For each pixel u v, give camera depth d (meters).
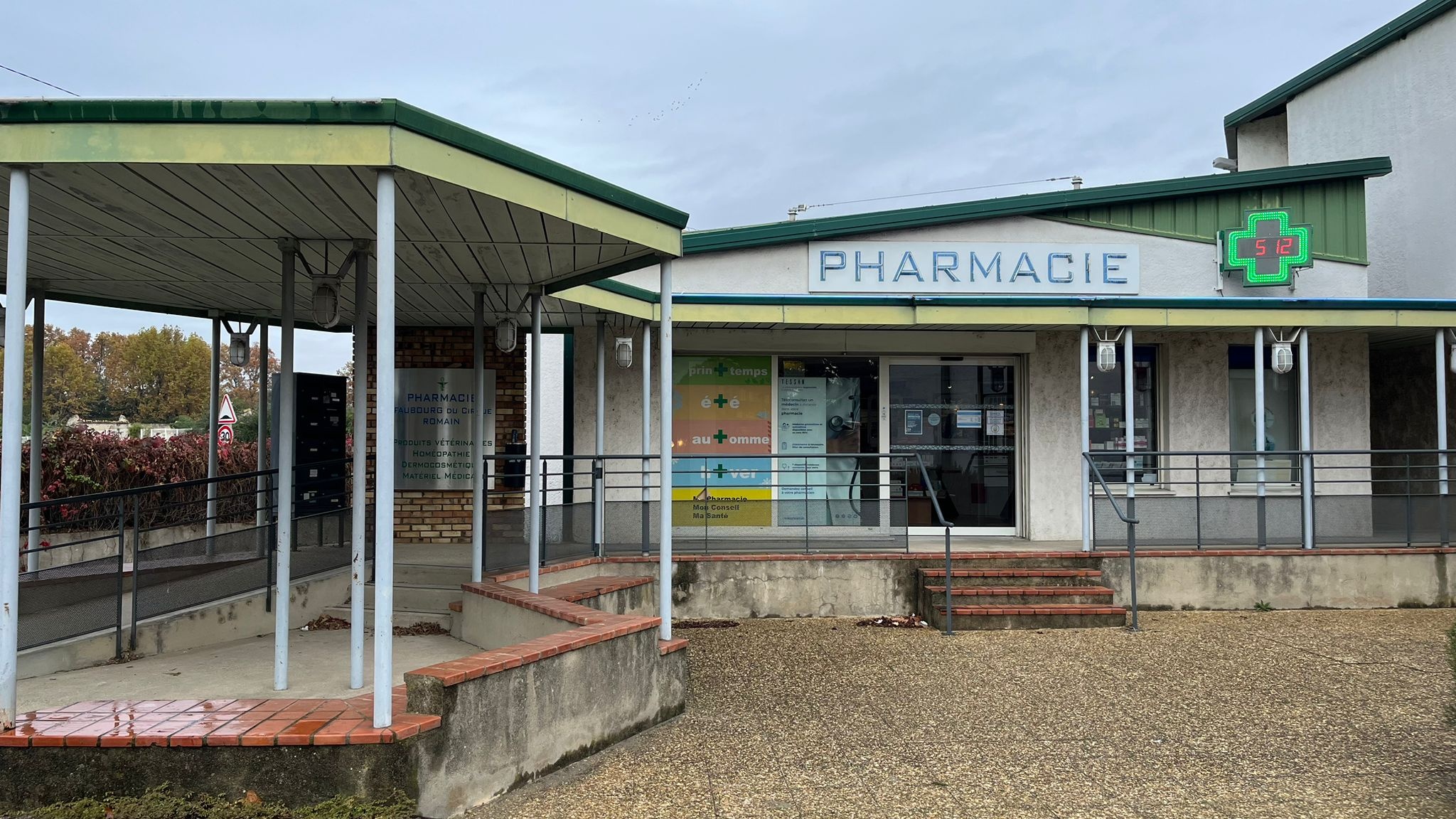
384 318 4.23
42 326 7.62
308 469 9.43
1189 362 11.46
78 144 4.12
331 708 4.48
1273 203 11.84
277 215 5.12
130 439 12.07
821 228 11.21
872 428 11.34
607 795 4.68
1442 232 13.11
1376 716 6.06
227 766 4.06
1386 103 14.06
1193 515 9.86
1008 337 11.21
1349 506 10.17
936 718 6.03
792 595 9.27
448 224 5.32
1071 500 11.30
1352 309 10.12
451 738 4.31
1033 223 11.51
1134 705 6.33
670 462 6.22
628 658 5.62
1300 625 8.88
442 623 7.62
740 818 4.43
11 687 4.18
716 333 10.84
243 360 9.02
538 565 7.90
